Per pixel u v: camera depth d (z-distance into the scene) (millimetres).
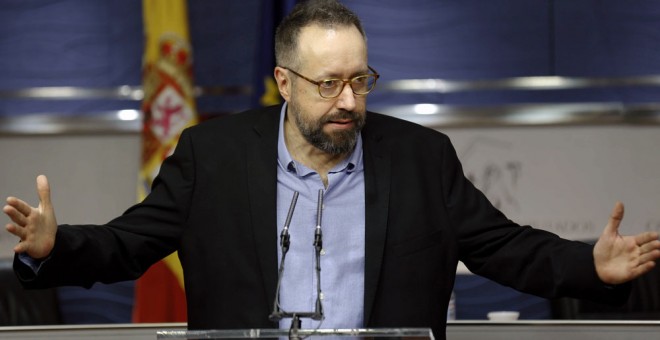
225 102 13031
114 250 5648
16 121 12969
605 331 6750
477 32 12953
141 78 13117
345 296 5672
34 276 5445
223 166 5926
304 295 5648
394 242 5758
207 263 5789
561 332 6773
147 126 10945
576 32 12867
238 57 13070
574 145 12383
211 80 13055
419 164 5980
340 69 5547
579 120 12422
